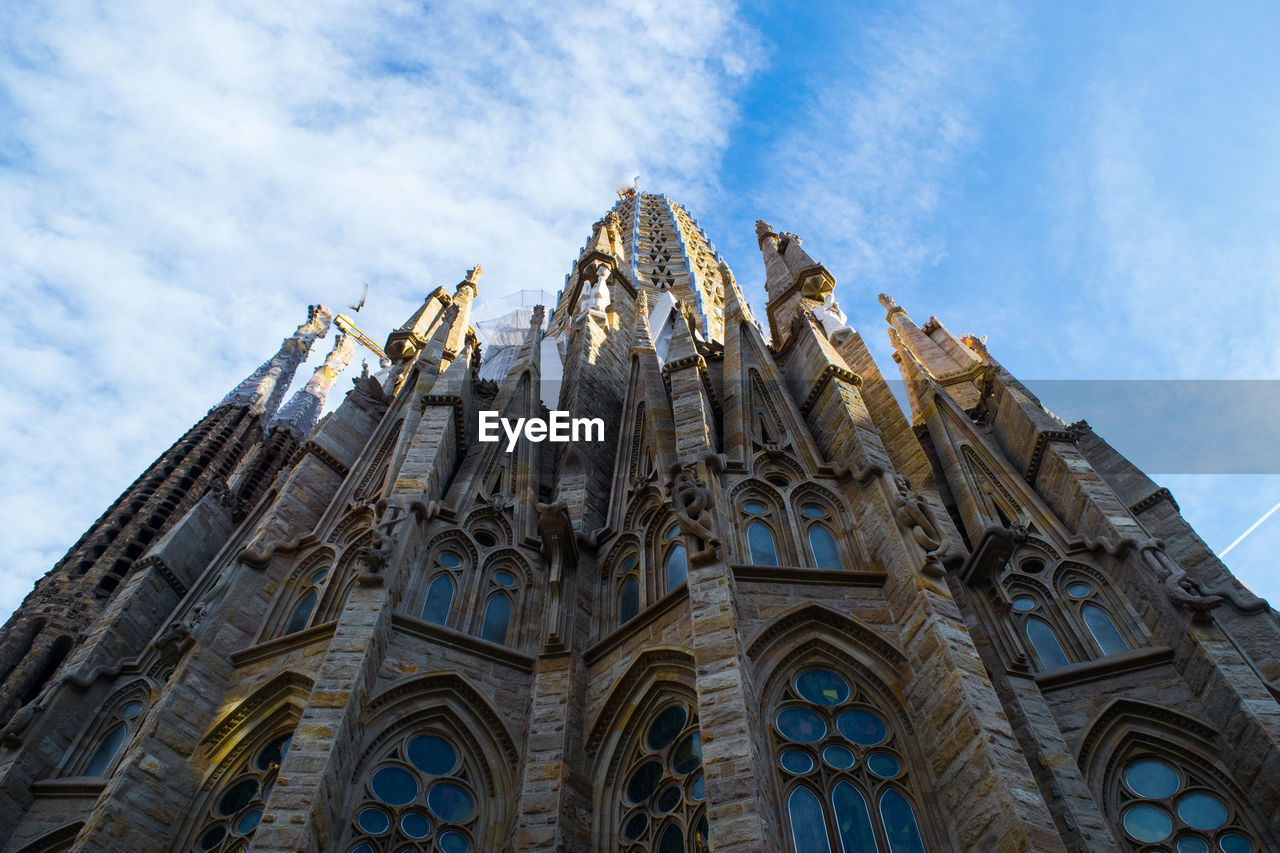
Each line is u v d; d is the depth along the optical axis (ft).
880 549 71.56
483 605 77.82
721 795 50.62
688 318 150.41
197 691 69.31
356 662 63.82
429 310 153.69
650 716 65.57
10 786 73.46
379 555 71.72
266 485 187.62
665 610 69.72
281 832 52.75
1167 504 89.30
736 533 75.66
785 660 63.93
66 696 81.30
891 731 60.54
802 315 112.27
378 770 62.80
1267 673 69.10
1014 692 65.31
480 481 91.04
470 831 62.03
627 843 59.93
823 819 55.57
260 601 80.18
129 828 59.72
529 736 65.46
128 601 94.22
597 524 88.58
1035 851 47.98
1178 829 59.93
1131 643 72.38
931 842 54.24
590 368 124.47
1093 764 63.77
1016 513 89.56
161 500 182.19
